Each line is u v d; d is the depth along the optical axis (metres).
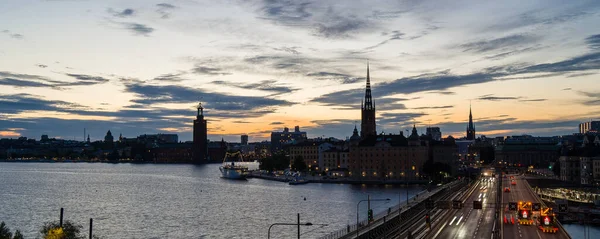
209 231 169.75
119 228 176.25
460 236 125.38
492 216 163.00
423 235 127.00
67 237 95.75
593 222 189.50
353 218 192.12
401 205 178.75
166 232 168.62
